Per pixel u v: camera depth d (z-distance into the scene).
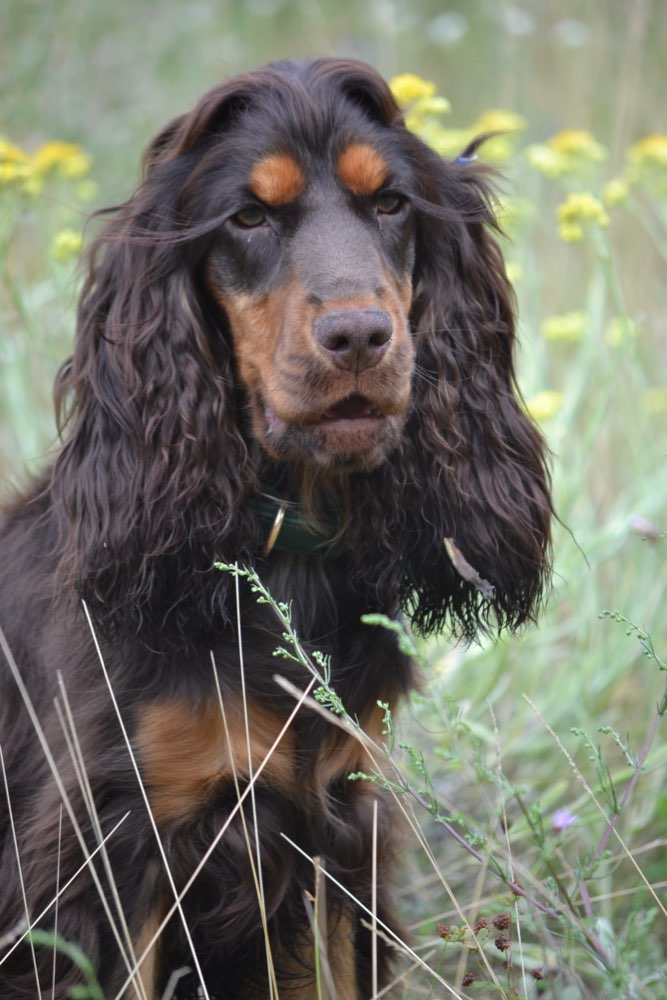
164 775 3.79
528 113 9.67
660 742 5.48
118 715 3.69
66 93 9.63
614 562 6.42
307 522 4.06
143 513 3.88
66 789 3.83
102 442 3.98
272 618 3.99
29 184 5.69
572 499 5.79
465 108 11.45
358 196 3.80
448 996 4.21
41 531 4.29
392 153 3.93
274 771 3.91
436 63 12.17
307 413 3.59
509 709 5.76
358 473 4.04
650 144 6.61
